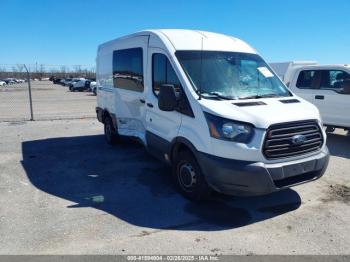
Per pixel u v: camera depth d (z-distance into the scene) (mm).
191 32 5852
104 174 6258
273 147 4207
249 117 4227
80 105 22406
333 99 8961
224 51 5559
